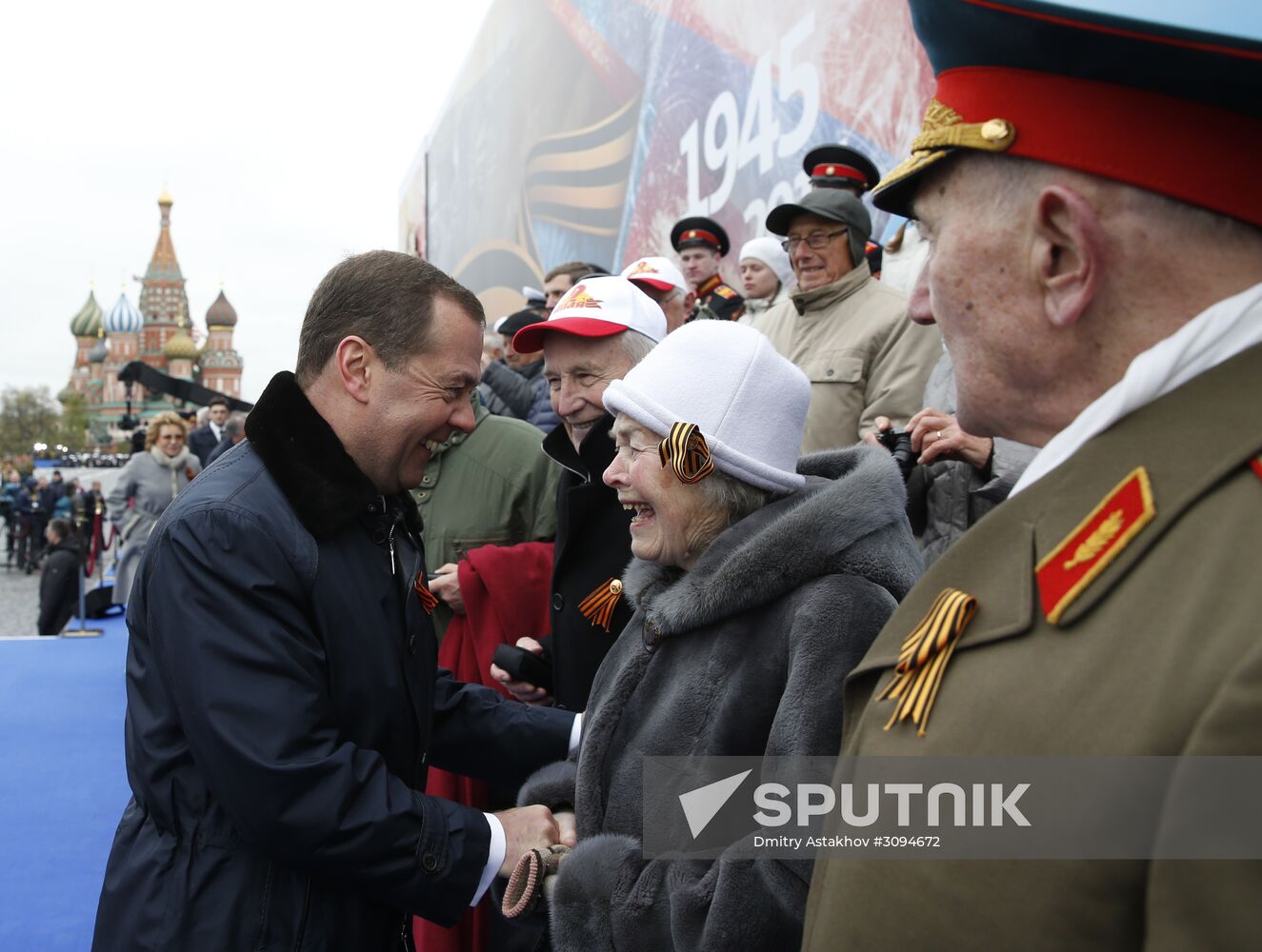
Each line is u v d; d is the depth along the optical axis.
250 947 1.40
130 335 74.19
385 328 1.53
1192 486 0.67
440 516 2.79
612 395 1.48
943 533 2.35
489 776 1.89
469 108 13.52
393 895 1.44
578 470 2.21
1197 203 0.72
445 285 1.58
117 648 7.45
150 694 1.47
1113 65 0.72
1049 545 0.75
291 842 1.37
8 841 3.80
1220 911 0.55
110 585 10.84
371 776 1.43
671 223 6.33
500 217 11.55
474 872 1.48
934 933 0.71
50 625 8.38
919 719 0.77
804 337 2.99
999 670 0.73
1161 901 0.57
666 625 1.40
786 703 1.21
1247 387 0.69
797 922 1.13
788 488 1.45
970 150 0.83
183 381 10.79
